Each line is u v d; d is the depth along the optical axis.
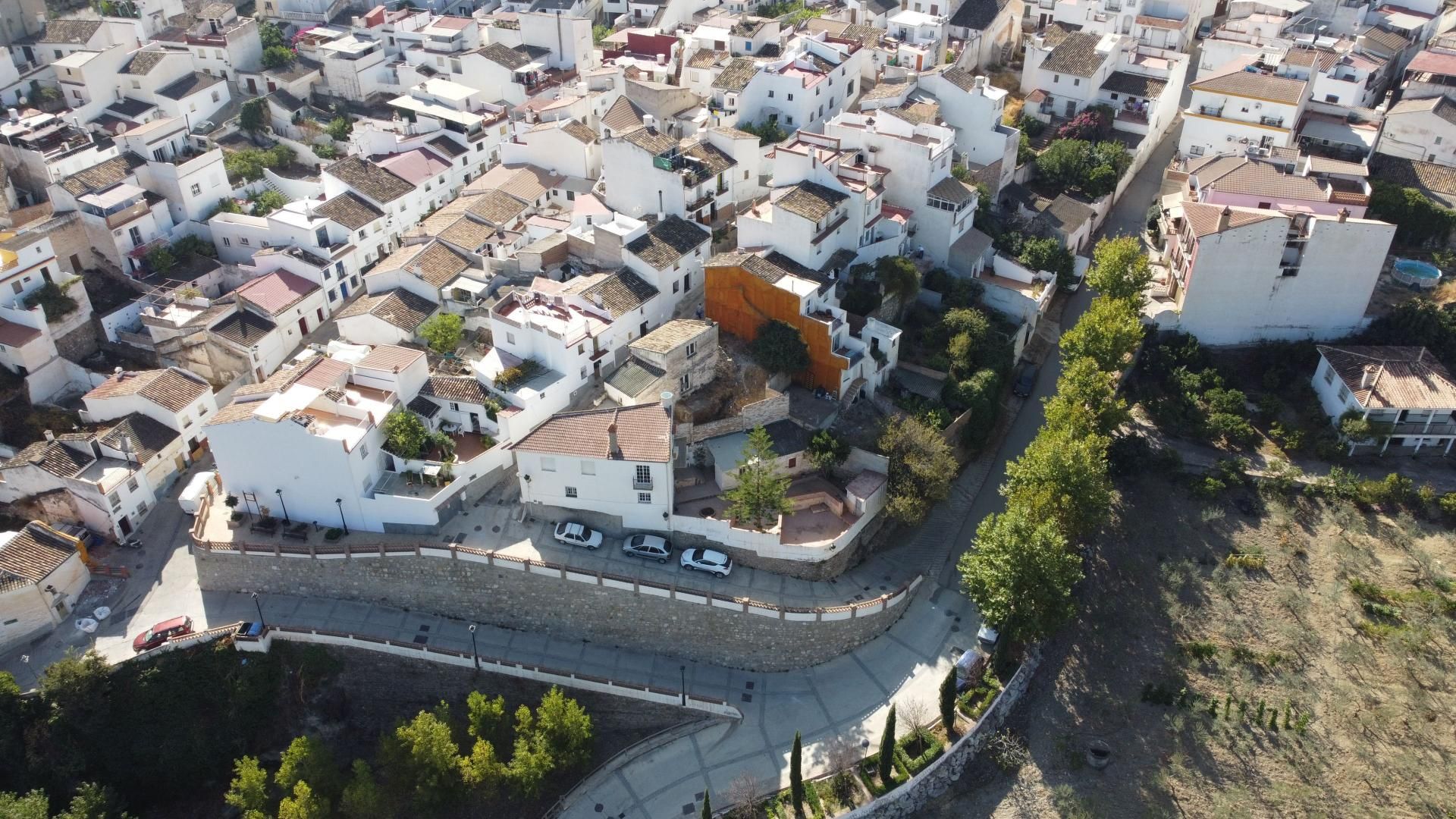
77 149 114.06
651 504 85.31
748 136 110.88
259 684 79.56
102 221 105.56
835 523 88.50
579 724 75.50
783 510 85.31
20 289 98.06
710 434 91.56
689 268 102.88
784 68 123.12
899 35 137.50
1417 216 110.69
